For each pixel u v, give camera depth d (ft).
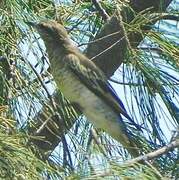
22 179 19.58
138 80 26.40
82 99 31.78
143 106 26.45
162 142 26.37
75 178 17.37
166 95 26.23
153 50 26.48
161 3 27.76
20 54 26.99
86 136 28.04
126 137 29.53
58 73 31.86
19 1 27.37
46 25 32.04
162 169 22.91
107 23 30.68
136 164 17.60
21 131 26.04
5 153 19.83
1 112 22.48
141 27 26.89
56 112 27.12
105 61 31.45
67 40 32.94
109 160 18.08
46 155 24.21
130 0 31.65
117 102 31.45
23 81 27.35
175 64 26.05
